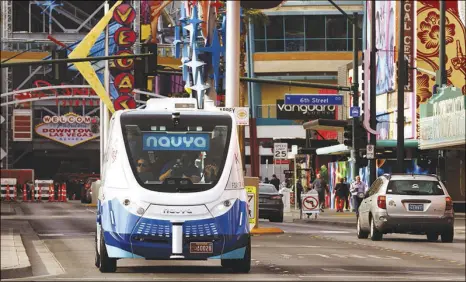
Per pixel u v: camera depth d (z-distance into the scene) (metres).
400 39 61.94
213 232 22.98
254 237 42.62
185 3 83.19
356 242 39.59
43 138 133.12
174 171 23.44
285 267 26.41
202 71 75.94
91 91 132.25
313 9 125.56
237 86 42.72
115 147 23.86
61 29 145.00
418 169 74.62
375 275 24.27
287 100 68.81
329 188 89.81
